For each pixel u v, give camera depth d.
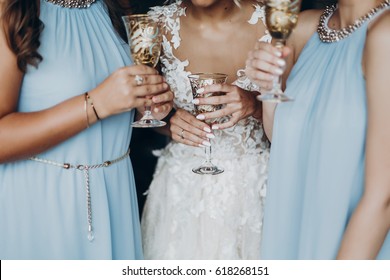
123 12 2.30
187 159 2.69
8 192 2.10
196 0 2.47
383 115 1.66
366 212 1.69
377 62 1.66
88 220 2.14
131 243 2.33
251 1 2.68
